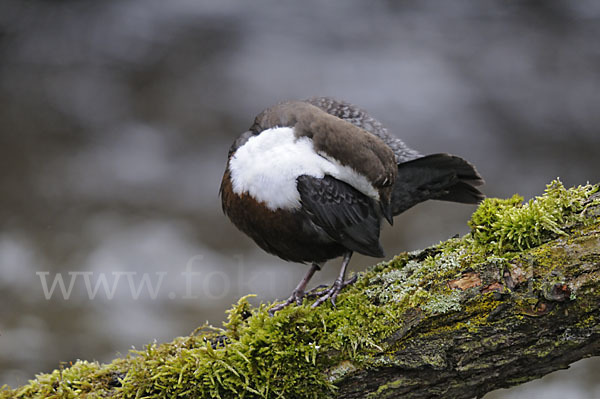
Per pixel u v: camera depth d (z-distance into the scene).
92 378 4.51
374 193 5.79
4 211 13.55
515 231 4.33
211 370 4.28
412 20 19.48
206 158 15.40
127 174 14.83
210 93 17.06
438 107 16.56
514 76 17.56
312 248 5.87
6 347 10.18
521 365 4.24
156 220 13.57
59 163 15.07
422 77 17.38
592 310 3.99
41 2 19.47
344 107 6.56
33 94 16.95
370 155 5.66
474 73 17.66
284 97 16.86
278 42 18.58
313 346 4.28
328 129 5.59
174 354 4.54
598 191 4.47
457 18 19.56
